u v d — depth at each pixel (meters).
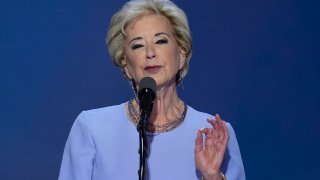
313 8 12.57
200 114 8.24
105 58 12.48
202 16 12.58
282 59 12.57
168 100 7.98
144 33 7.62
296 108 12.55
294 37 12.58
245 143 12.52
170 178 7.71
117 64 8.05
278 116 12.55
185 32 7.88
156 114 7.96
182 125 8.02
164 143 7.86
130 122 7.96
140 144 6.51
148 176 7.71
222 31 12.59
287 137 12.53
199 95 12.52
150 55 7.52
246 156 12.51
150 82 6.73
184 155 7.82
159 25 7.68
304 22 12.59
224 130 7.41
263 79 12.56
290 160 12.54
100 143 7.85
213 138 7.42
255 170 12.51
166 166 7.75
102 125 7.98
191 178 7.73
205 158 7.36
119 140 7.85
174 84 8.04
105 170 7.71
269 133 12.54
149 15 7.74
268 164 12.52
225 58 12.56
